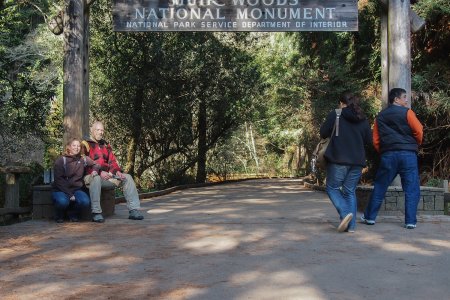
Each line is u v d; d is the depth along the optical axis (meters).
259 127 29.31
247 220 7.74
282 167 30.73
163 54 17.28
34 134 11.71
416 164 7.05
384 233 6.62
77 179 7.79
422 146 14.37
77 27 8.69
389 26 8.79
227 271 4.70
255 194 14.15
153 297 3.95
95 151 8.09
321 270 4.72
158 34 17.27
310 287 4.18
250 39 20.59
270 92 22.34
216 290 4.11
